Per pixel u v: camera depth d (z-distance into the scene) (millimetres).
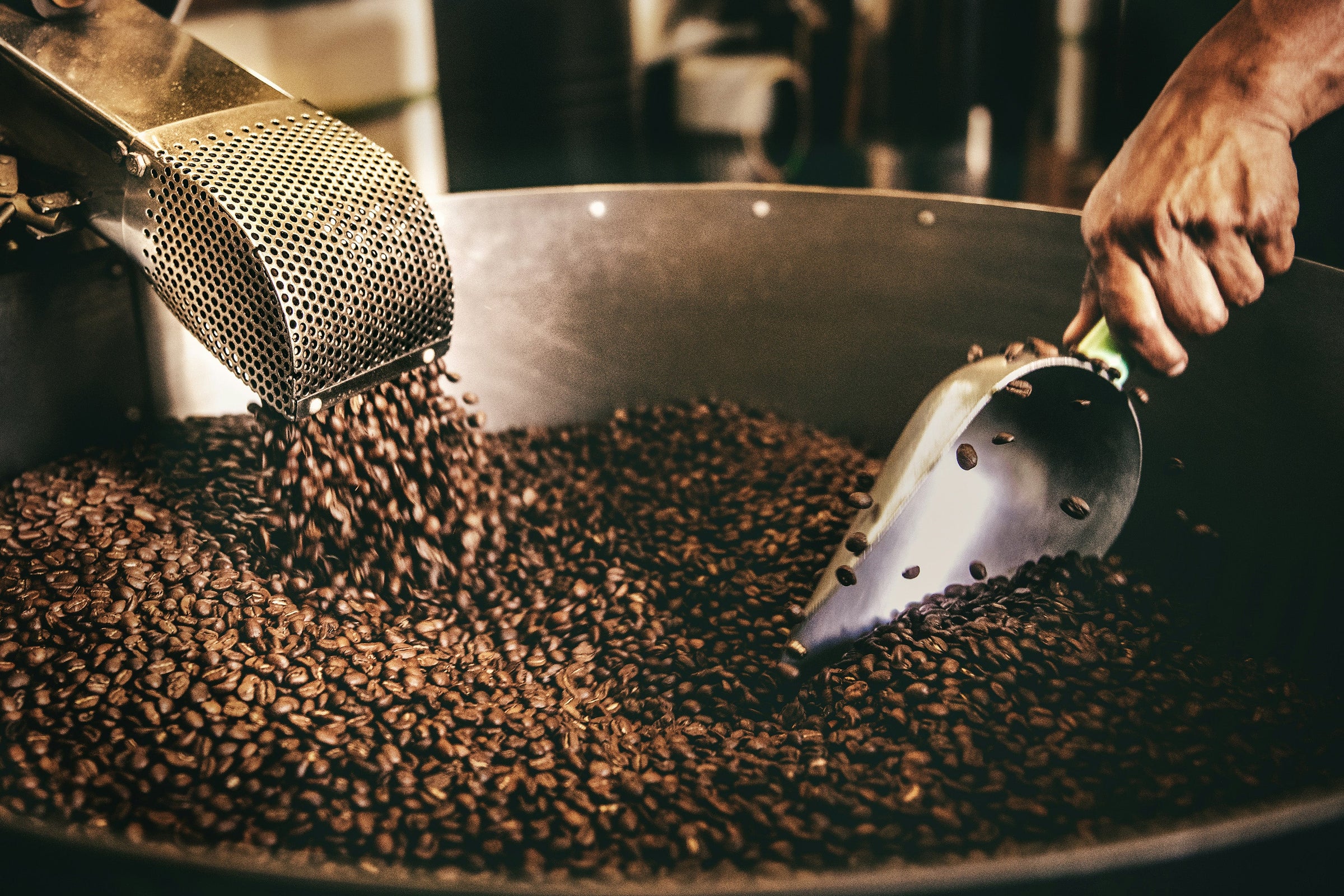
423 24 1479
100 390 851
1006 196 1767
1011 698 714
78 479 821
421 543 810
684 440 947
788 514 871
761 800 672
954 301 924
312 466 779
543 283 948
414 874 570
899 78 1826
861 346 953
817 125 2023
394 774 682
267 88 790
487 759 700
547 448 948
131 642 714
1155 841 554
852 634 758
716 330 972
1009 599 768
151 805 651
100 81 769
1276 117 770
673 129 1824
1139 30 1065
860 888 541
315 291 724
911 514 753
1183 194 762
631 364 976
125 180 752
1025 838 647
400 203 767
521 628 798
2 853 577
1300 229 880
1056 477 785
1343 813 566
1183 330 778
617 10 1464
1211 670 745
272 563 781
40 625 720
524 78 1433
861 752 694
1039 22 1798
